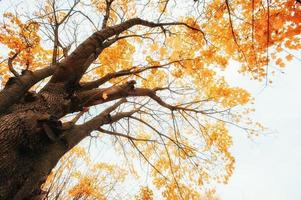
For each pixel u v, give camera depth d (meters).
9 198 2.78
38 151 3.20
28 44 5.39
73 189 6.32
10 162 2.87
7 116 3.24
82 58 4.21
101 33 4.57
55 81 4.10
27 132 3.08
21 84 3.66
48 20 5.93
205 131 7.59
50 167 3.38
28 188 2.97
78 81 4.21
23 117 3.21
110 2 5.78
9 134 3.00
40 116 3.26
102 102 4.85
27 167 3.03
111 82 7.35
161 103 6.66
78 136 4.33
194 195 7.79
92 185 6.64
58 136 3.33
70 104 4.09
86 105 4.59
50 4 5.96
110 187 7.05
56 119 3.27
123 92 5.12
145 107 7.25
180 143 7.14
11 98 3.50
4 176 2.79
